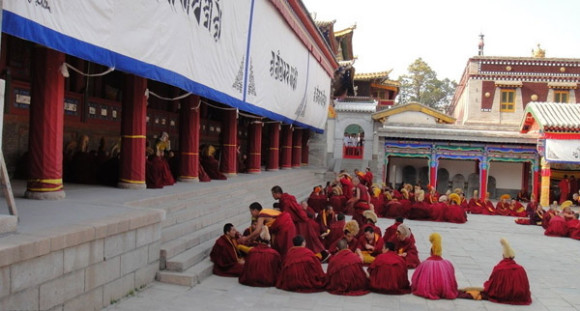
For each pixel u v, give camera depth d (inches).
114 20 323.0
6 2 236.5
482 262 459.2
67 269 232.8
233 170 753.0
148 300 285.1
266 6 671.1
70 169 484.4
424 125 1189.7
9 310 197.8
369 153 1332.4
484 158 1081.4
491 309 309.0
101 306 262.8
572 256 503.8
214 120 977.5
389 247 345.7
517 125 1331.2
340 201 725.9
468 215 850.8
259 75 663.8
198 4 446.6
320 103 1168.2
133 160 453.1
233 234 363.3
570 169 1138.0
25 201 329.1
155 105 733.3
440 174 1212.5
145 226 306.3
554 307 318.7
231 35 541.6
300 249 333.4
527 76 1389.0
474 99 1416.1
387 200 768.9
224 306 287.4
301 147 1285.7
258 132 872.9
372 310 295.7
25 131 469.4
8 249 195.0
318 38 1020.5
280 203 435.5
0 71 442.3
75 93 526.3
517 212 848.9
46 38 262.5
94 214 291.7
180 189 490.9
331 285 327.3
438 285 323.9
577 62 1360.7
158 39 379.2
